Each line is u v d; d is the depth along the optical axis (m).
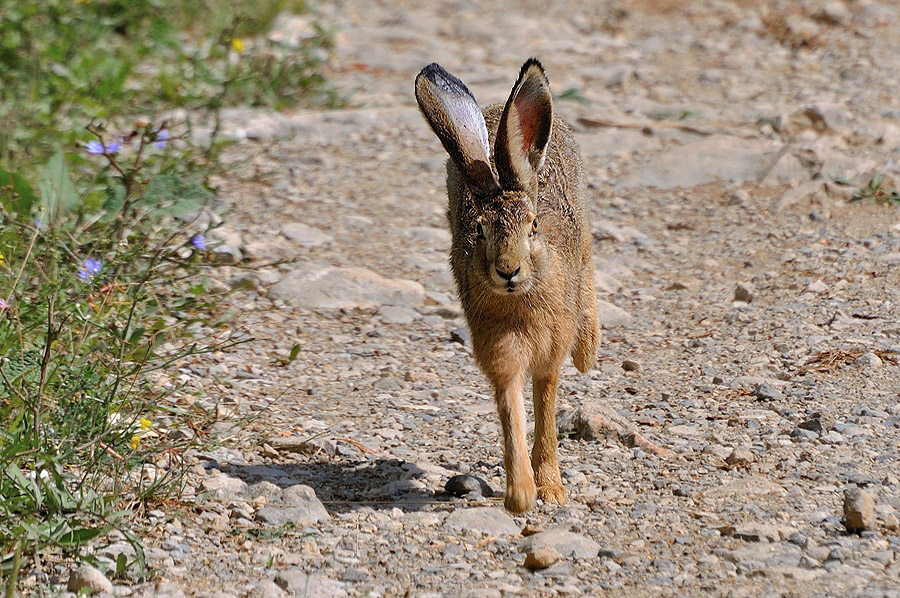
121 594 7.12
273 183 16.84
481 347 8.77
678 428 10.09
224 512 8.34
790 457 9.31
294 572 7.42
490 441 10.09
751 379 11.09
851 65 21.05
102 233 11.91
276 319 12.81
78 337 9.84
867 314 12.41
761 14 24.11
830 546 7.72
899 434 9.67
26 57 18.70
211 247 12.94
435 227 15.56
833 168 16.44
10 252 11.09
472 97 9.06
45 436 8.30
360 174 17.33
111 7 21.98
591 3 25.95
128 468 8.53
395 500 8.86
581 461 9.52
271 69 20.52
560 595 7.23
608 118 18.94
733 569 7.48
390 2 26.67
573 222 9.55
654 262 14.50
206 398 10.62
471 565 7.69
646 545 7.91
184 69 20.03
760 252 14.49
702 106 19.55
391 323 12.92
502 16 25.25
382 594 7.27
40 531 7.54
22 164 14.76
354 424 10.41
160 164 15.88
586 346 10.54
